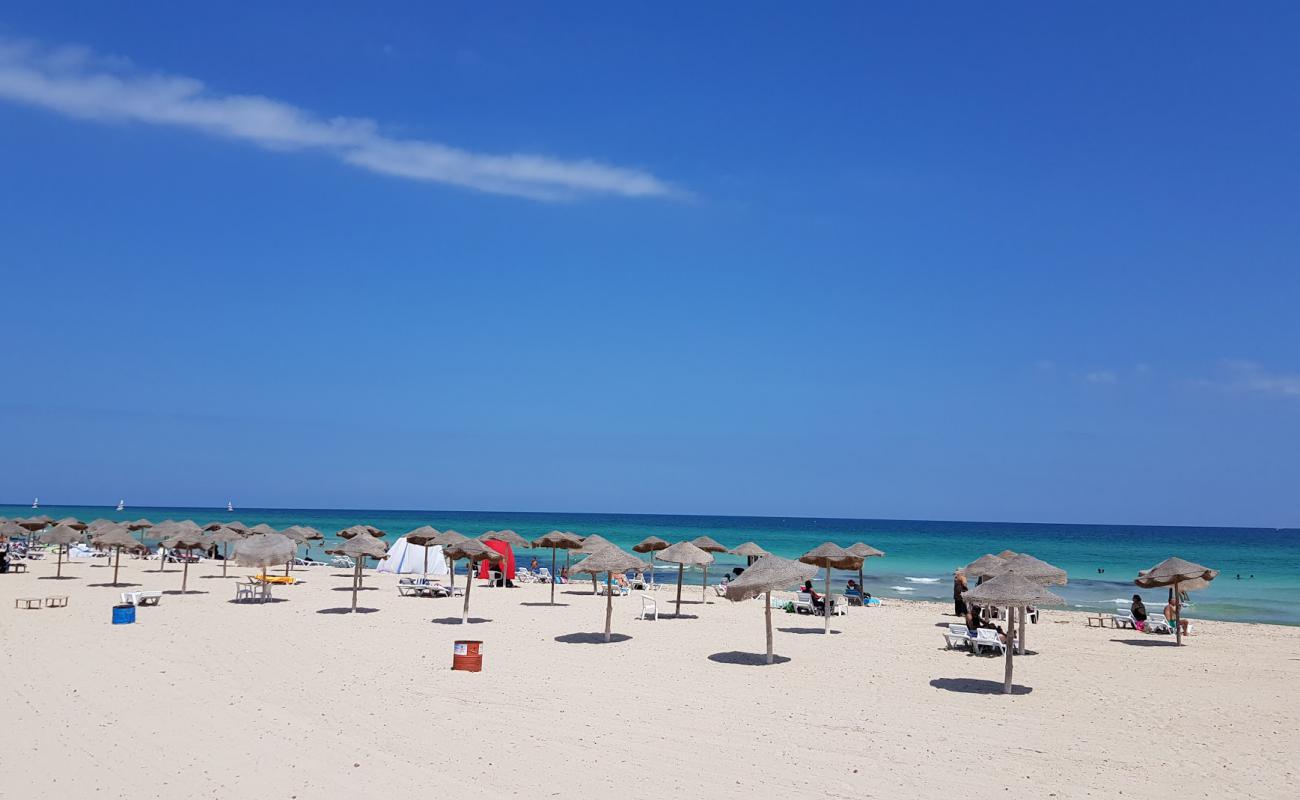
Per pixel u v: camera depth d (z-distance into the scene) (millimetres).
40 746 11258
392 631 21297
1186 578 21406
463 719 12805
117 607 21891
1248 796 9773
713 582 45375
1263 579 52938
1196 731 12609
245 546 23438
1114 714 13609
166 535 34781
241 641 19375
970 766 10797
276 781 9992
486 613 25312
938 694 14922
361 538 25281
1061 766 10836
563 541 28797
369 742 11555
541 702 13938
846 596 30969
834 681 15914
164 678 15352
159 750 11125
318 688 14734
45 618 22594
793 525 168125
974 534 126562
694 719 12992
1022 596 14344
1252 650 20688
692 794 9695
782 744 11703
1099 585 46156
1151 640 22297
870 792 9812
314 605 26703
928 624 24391
